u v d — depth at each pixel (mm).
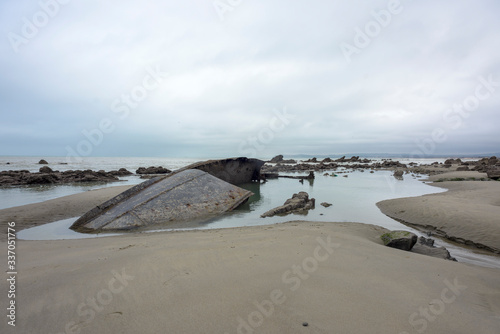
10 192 18500
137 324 2621
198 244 5570
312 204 13211
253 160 23141
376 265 4352
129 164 67500
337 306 2986
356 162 68375
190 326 2580
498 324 2768
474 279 4004
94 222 9312
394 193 17234
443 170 36312
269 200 14922
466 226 8500
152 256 4621
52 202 12477
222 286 3410
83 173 28375
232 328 2551
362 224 8914
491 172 22328
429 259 4977
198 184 12422
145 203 10211
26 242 6535
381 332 2533
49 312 2850
